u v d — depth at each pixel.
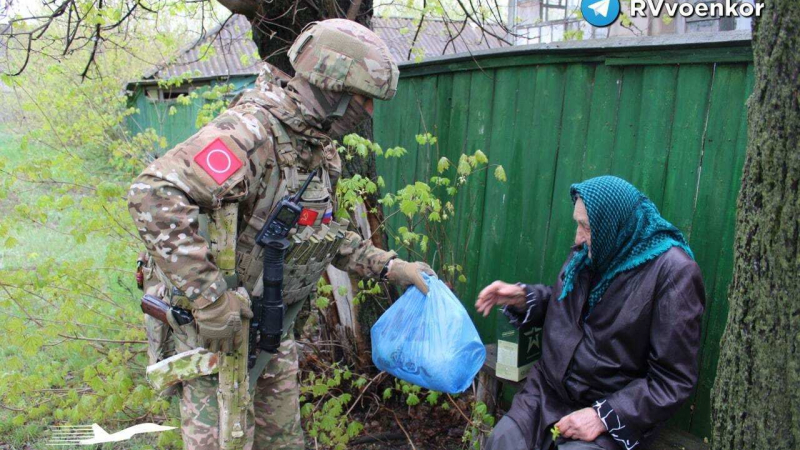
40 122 6.83
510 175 2.89
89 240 5.70
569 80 2.56
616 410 1.91
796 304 1.40
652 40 2.21
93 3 3.09
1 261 4.98
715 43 2.01
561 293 2.19
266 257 1.70
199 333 1.64
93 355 3.06
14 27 3.16
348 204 2.71
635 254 1.99
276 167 1.69
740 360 1.55
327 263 2.00
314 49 1.67
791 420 1.46
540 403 2.18
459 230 3.25
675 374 1.89
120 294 3.91
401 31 3.93
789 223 1.38
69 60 6.43
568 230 2.62
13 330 2.54
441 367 2.06
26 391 2.52
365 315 3.15
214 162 1.53
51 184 3.29
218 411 1.83
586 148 2.53
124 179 4.27
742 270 1.53
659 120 2.26
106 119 4.43
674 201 2.25
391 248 3.78
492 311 3.08
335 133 1.81
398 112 3.66
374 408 3.22
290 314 1.99
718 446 1.67
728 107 2.04
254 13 2.91
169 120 8.94
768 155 1.40
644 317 1.95
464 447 2.90
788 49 1.32
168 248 1.52
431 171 3.41
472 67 3.03
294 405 2.15
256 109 1.65
